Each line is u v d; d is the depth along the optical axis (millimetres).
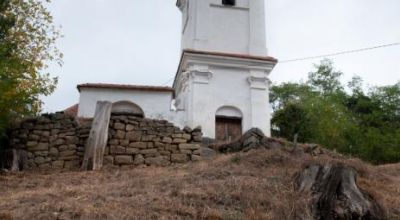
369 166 14172
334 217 8625
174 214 8273
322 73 35750
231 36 23500
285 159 13070
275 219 8609
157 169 13109
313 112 25859
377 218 8844
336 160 11852
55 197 9102
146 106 21344
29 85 14125
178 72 24047
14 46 15695
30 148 13945
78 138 14102
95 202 8586
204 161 13797
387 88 33219
